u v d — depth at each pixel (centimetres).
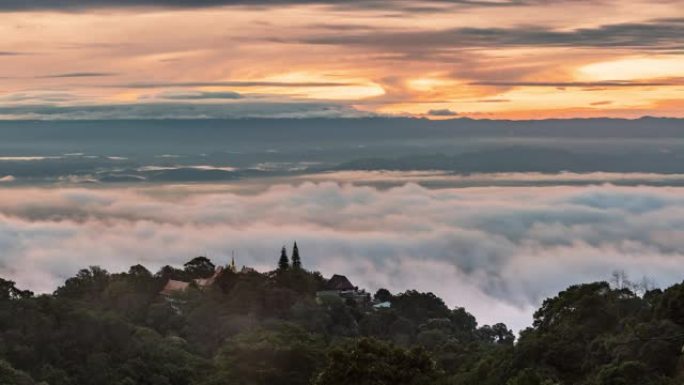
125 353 11412
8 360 10594
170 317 15175
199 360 11675
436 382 6612
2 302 11769
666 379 7556
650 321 8731
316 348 11081
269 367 10525
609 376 7725
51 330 11425
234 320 14988
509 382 7719
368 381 6488
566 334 9162
